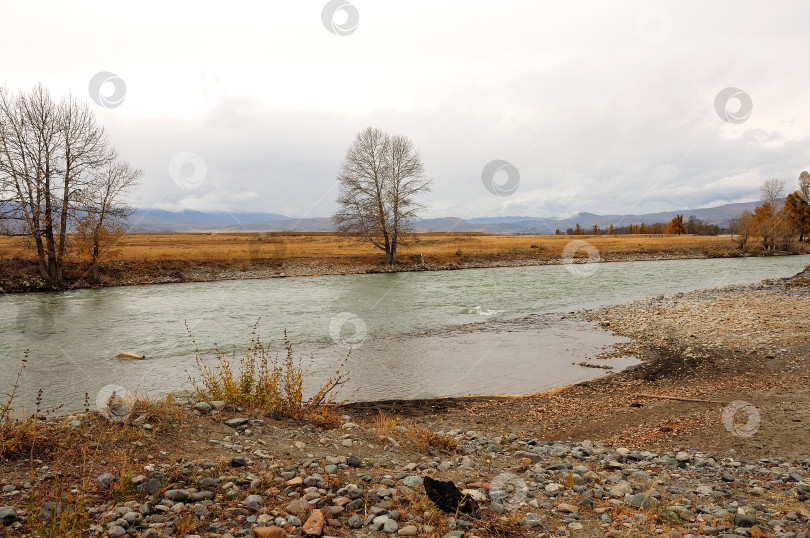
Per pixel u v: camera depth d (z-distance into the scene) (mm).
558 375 15750
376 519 4738
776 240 84438
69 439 5930
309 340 22219
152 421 6934
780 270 55375
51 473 5066
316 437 7500
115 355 19312
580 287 42750
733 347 16891
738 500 5754
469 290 41250
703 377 13820
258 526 4355
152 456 5859
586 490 6105
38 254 41812
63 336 23234
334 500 5098
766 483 6332
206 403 7957
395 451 7387
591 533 4777
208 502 4859
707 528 4836
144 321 27344
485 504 5453
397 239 62438
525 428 10367
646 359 16922
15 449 5418
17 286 40656
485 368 16875
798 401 10102
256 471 5812
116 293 40344
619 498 5867
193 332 24188
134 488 5004
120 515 4430
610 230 138125
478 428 10445
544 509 5414
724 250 83312
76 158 40375
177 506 4703
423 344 21156
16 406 13078
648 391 12789
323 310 31109
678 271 56375
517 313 29484
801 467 6980
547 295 37812
